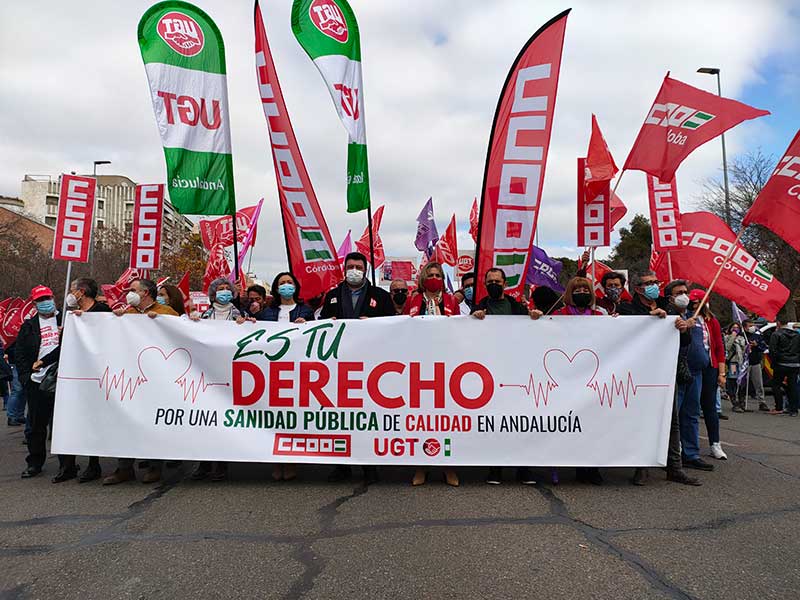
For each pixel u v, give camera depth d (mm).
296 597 3029
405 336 5359
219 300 6379
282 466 5523
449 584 3166
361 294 5922
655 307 5848
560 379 5297
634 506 4578
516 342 5332
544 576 3262
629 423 5246
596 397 5266
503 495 4910
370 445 5301
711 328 6645
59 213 6727
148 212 7695
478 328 5348
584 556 3545
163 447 5355
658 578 3230
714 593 3047
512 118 6184
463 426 5270
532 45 6129
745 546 3711
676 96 6648
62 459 5547
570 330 5336
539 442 5230
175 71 6793
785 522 4184
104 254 35156
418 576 3268
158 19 6738
